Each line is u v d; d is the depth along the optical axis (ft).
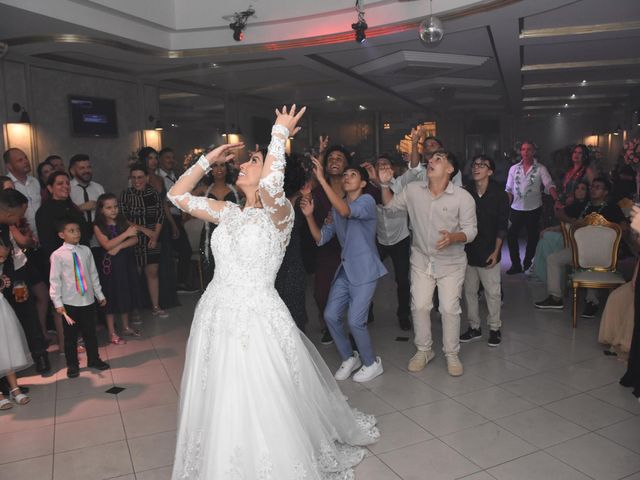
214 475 6.98
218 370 7.41
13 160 16.87
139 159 21.44
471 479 8.36
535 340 14.79
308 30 22.15
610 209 16.96
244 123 41.50
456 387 11.83
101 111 28.09
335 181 13.17
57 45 21.38
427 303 12.63
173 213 21.89
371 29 20.97
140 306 16.67
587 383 11.90
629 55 27.89
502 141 61.52
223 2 22.66
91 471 8.91
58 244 14.82
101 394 12.07
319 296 14.05
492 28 20.97
